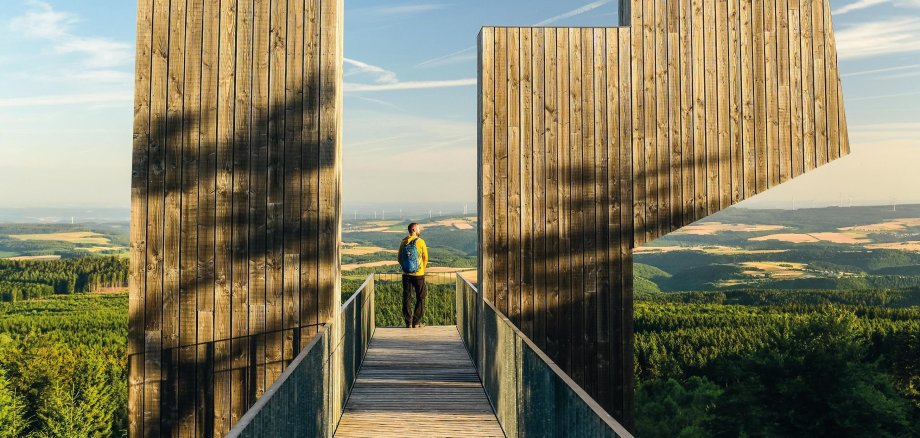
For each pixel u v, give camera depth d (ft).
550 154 23.66
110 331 189.06
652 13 24.00
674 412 147.54
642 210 23.79
